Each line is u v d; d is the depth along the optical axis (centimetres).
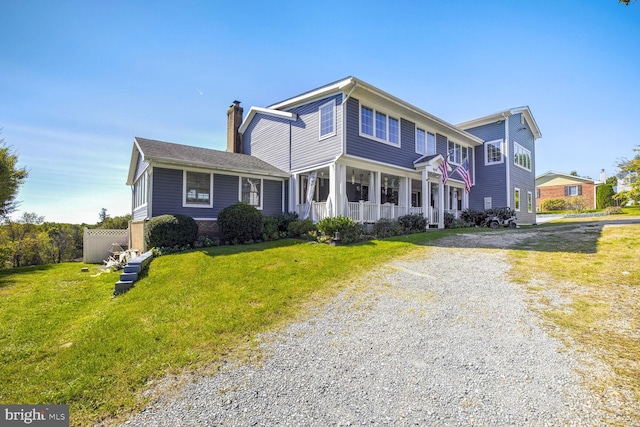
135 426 247
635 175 1706
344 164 1215
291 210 1409
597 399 261
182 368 332
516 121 2069
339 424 242
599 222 1628
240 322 442
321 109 1290
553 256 768
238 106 1820
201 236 1137
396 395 278
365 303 510
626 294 496
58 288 745
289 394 283
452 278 634
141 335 410
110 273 927
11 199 1449
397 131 1446
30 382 316
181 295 559
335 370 321
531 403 260
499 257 798
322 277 647
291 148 1438
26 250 1772
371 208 1311
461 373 309
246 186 1338
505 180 1917
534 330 395
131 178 1609
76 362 350
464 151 1995
